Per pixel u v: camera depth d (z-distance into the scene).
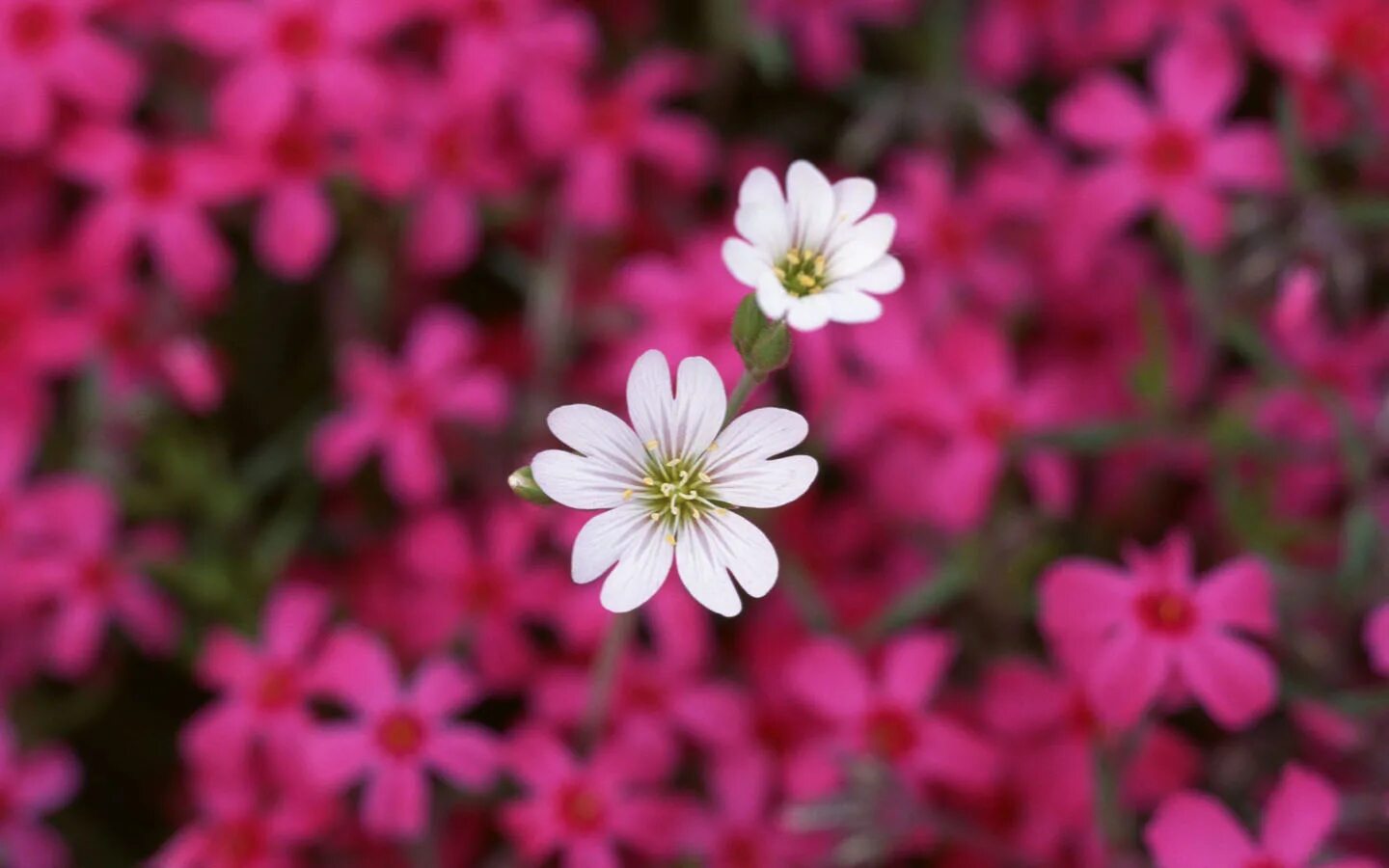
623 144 0.35
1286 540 0.34
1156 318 0.33
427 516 0.34
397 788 0.32
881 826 0.32
